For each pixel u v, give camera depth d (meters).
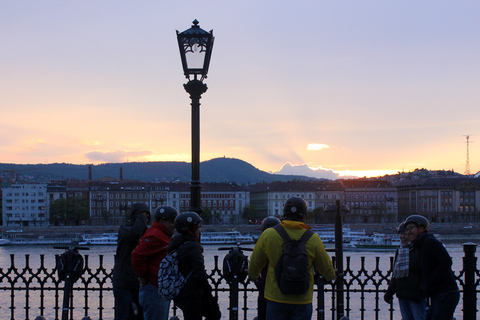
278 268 10.93
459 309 34.50
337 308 15.34
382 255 95.69
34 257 86.25
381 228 195.12
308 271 11.09
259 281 13.40
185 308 11.83
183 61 15.98
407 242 13.88
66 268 14.55
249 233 183.38
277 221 13.71
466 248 14.94
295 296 11.02
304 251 10.85
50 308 35.03
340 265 16.84
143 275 12.89
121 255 14.24
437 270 13.00
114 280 14.27
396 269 13.88
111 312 36.62
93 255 91.31
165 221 13.09
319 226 190.88
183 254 11.78
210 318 12.25
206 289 11.97
